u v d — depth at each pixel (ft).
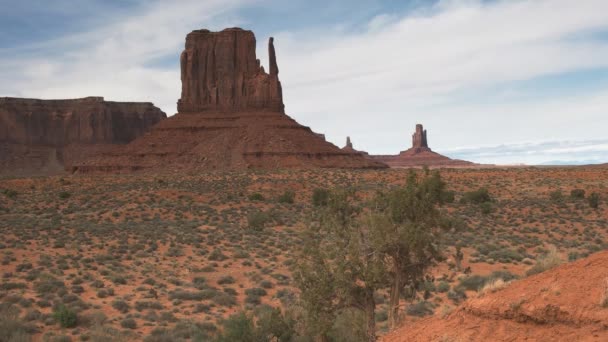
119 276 116.26
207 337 74.64
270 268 131.75
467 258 139.85
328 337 62.39
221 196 306.55
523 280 37.96
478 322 34.55
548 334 29.99
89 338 74.23
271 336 70.08
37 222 213.87
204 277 121.80
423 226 60.75
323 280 58.90
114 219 234.17
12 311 82.84
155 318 87.20
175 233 188.75
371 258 60.90
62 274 119.65
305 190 333.01
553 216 225.35
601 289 30.68
